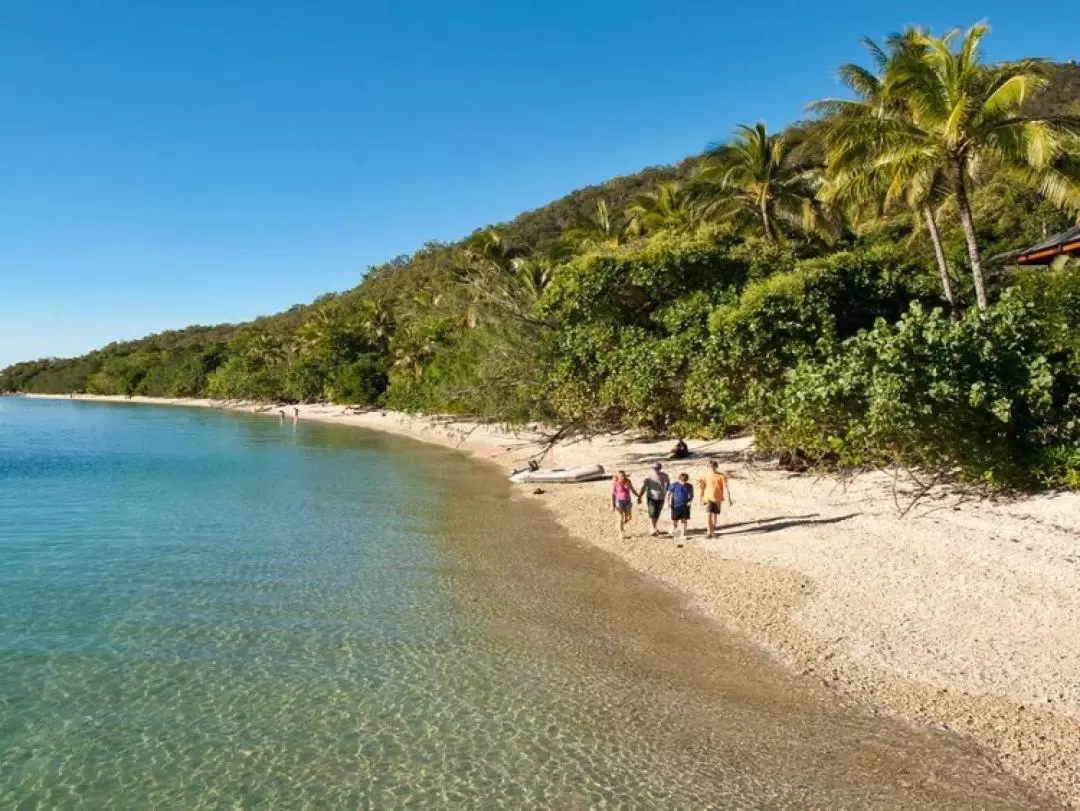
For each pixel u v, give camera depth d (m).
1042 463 15.87
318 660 10.77
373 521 21.27
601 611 12.80
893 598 12.16
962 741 8.01
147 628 12.15
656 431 34.19
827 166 26.19
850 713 8.78
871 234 45.16
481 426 49.09
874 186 24.75
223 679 10.13
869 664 9.98
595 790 7.36
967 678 9.33
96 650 11.20
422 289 86.62
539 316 33.25
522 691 9.66
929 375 15.62
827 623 11.48
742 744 8.16
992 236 42.84
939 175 25.36
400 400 68.12
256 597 13.83
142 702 9.47
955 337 15.91
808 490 20.58
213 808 7.21
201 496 26.56
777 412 20.45
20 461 39.34
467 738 8.45
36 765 8.03
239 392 108.00
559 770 7.74
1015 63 21.97
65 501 25.55
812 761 7.77
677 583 14.25
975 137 21.98
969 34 21.59
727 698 9.31
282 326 142.25
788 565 14.52
